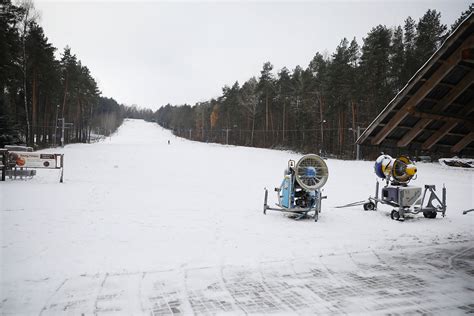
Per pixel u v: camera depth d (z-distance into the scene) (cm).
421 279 527
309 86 5519
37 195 1222
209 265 564
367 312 413
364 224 935
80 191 1377
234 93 8138
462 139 716
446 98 630
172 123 16750
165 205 1138
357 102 4434
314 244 710
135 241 686
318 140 5553
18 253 589
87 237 701
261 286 487
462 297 462
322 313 408
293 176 995
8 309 398
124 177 2127
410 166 1042
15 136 3219
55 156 1677
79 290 455
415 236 808
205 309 412
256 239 735
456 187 1895
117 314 395
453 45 545
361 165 3195
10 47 3128
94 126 12281
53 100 5356
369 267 581
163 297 443
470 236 814
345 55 4744
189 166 3073
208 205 1173
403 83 4144
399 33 4900
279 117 7044
